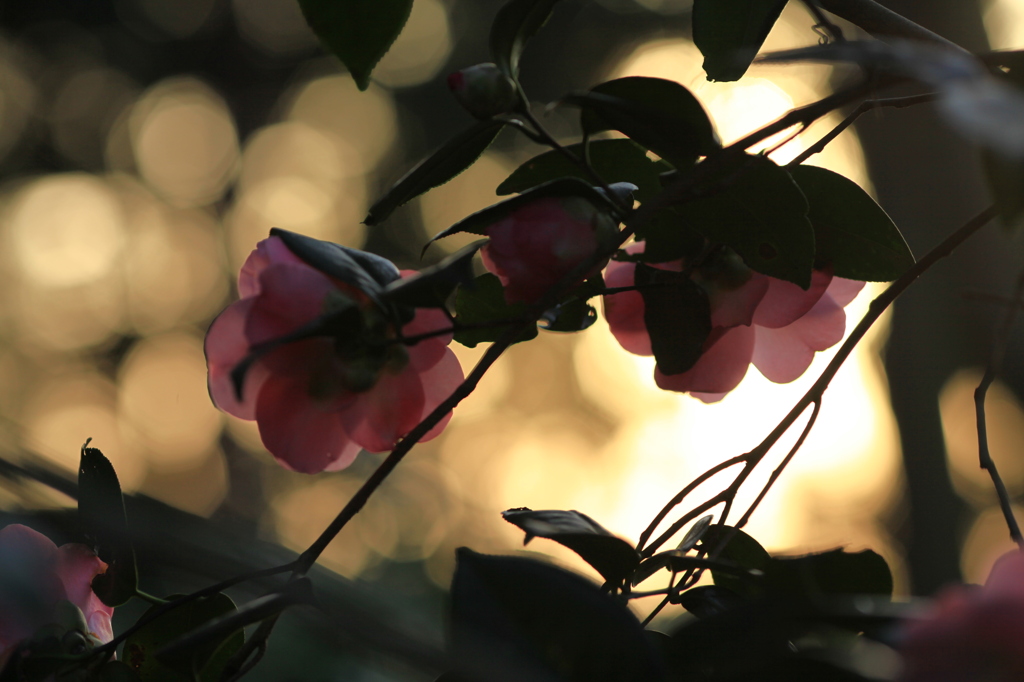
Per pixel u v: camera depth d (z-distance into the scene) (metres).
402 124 14.69
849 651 1.83
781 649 1.83
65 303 15.61
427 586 4.84
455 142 1.93
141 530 1.82
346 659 1.98
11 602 1.93
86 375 15.19
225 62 15.39
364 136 15.73
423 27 14.29
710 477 1.97
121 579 1.93
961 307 7.95
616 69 12.62
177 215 16.61
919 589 9.02
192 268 16.59
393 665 1.82
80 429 13.87
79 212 16.06
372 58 1.95
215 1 14.73
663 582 1.95
